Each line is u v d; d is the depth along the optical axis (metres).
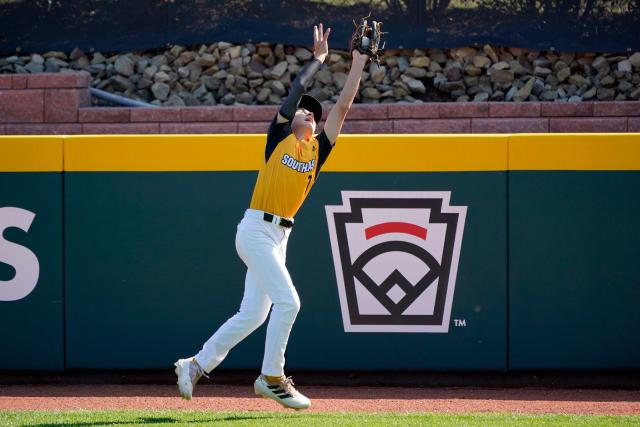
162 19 33.84
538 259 22.14
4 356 22.70
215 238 22.48
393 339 22.33
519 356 22.20
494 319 22.20
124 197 22.55
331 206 22.28
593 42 32.66
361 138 22.14
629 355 22.06
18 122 32.12
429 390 22.22
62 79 31.92
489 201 22.16
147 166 22.47
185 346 22.56
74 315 22.64
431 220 22.17
